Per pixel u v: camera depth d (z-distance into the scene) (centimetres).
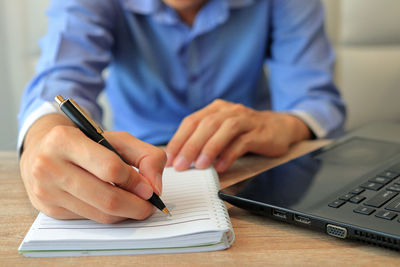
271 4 114
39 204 45
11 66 167
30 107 70
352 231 39
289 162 59
